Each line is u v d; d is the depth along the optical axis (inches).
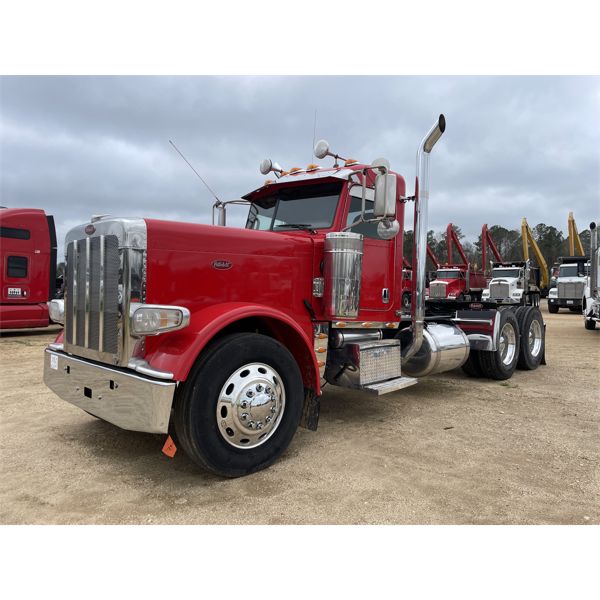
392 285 197.5
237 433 129.8
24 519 110.0
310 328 167.5
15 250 466.0
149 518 110.7
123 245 125.3
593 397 230.8
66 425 178.5
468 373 279.7
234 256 145.9
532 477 134.7
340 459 147.1
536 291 830.5
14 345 407.5
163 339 127.1
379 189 155.4
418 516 112.1
